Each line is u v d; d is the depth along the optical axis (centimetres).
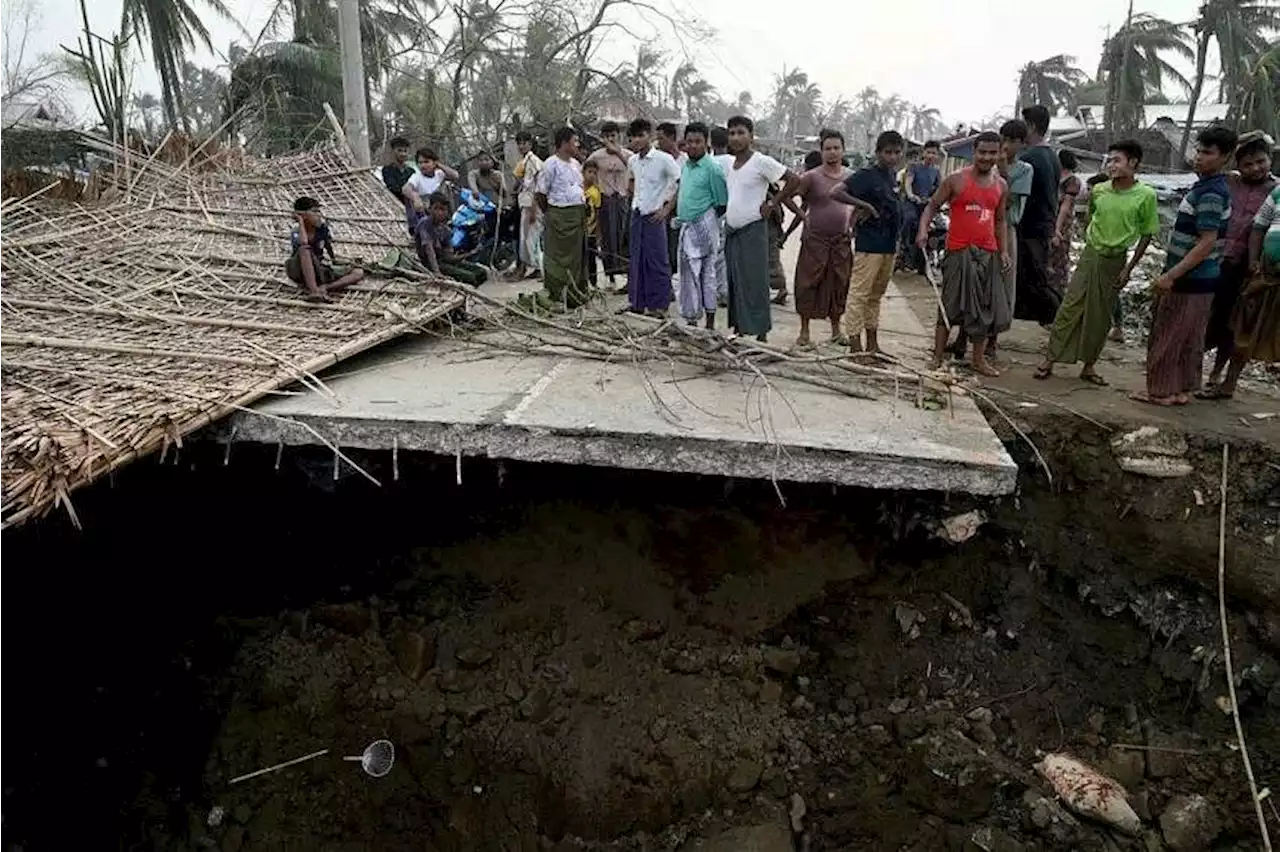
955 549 506
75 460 366
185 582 561
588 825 473
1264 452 462
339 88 1720
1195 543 466
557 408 442
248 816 482
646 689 501
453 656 521
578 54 1827
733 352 514
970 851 433
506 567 538
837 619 511
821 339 641
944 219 915
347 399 458
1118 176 505
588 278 775
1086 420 494
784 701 497
